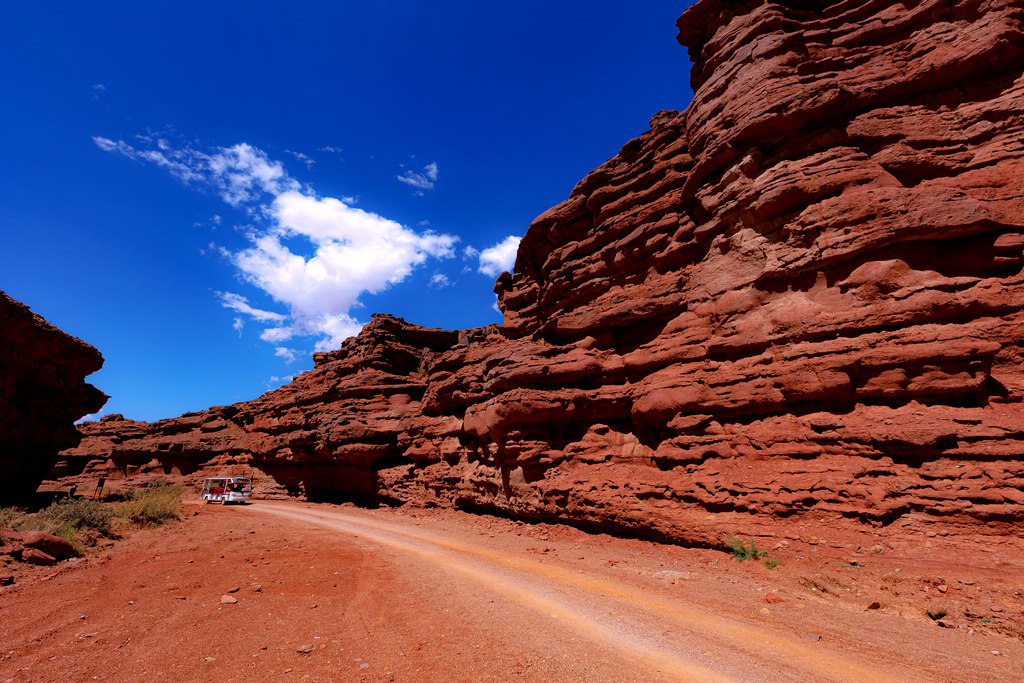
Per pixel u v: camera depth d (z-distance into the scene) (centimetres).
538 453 2038
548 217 2491
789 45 1577
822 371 1296
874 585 933
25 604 930
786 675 595
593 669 616
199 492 5428
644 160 2120
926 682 570
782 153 1524
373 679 595
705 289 1720
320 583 1183
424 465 3478
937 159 1362
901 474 1102
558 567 1332
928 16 1474
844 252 1330
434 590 1093
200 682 590
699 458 1502
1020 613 761
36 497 3136
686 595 998
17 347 2881
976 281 1190
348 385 4734
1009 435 1023
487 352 3136
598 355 2041
